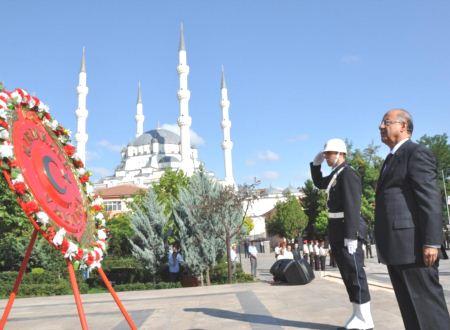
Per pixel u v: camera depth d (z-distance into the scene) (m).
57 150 5.80
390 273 4.04
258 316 7.24
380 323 5.98
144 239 19.67
